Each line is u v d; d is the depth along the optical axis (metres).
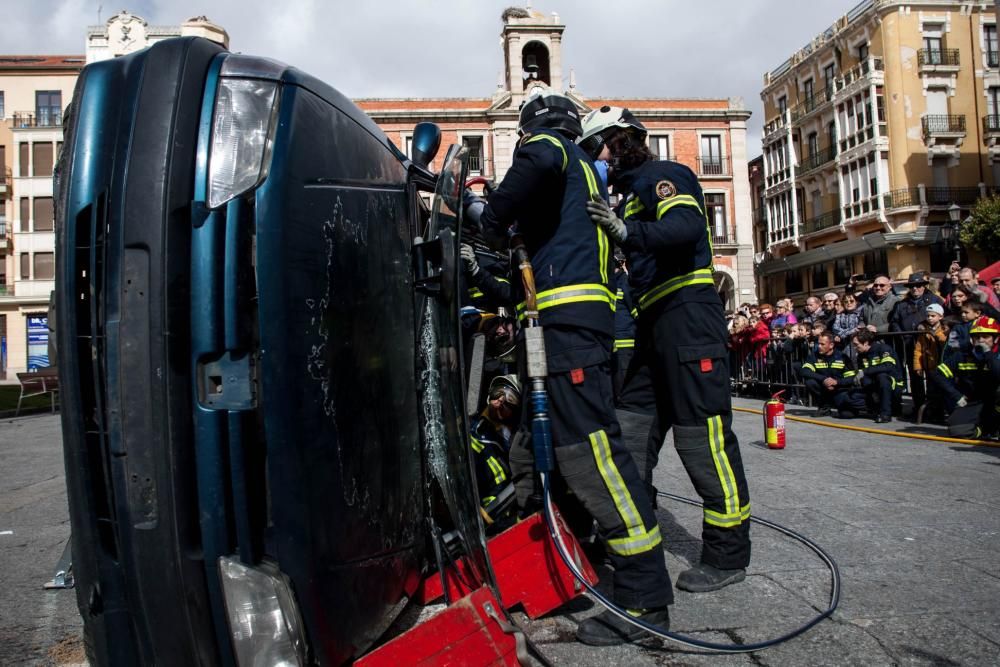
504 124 36.91
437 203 2.41
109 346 1.82
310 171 1.99
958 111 34.47
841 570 3.02
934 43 34.66
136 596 1.83
